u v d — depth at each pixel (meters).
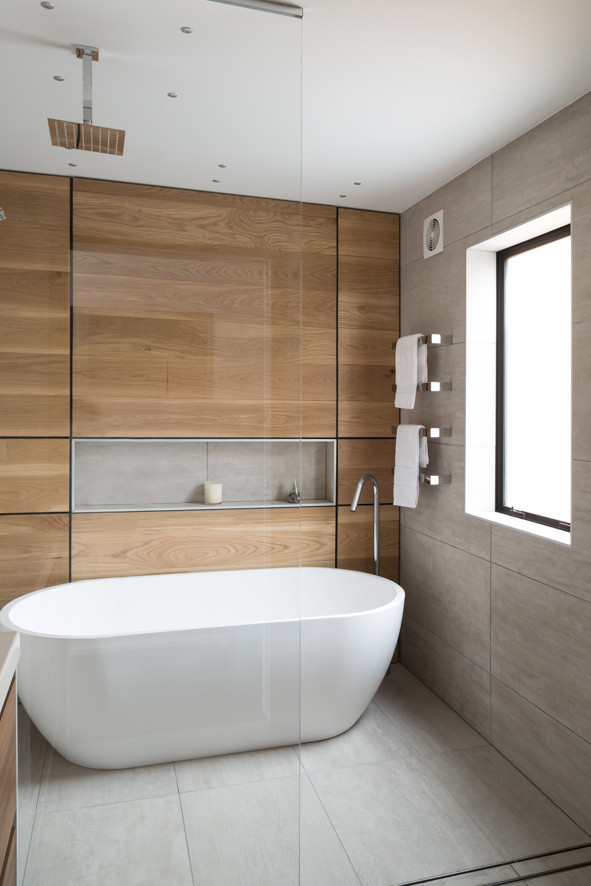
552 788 2.26
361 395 3.36
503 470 2.84
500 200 2.56
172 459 2.13
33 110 1.82
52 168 1.88
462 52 1.88
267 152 2.03
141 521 2.15
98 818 1.89
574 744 2.15
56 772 1.93
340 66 1.96
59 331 1.96
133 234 1.99
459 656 2.89
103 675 2.01
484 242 2.68
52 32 1.77
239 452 2.17
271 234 2.12
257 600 2.21
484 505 2.85
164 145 1.94
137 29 1.77
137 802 1.95
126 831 1.87
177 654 2.10
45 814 1.88
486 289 2.82
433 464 3.12
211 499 2.17
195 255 2.05
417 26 1.75
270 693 2.18
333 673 2.56
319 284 3.27
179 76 1.87
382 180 2.94
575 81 2.04
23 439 1.99
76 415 2.01
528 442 2.72
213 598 2.18
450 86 2.08
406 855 1.99
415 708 2.97
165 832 1.88
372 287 3.38
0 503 2.00
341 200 3.21
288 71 1.93
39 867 1.82
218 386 2.12
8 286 1.91
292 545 2.24
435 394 3.09
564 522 2.44
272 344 2.15
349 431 3.34
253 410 2.16
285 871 1.89
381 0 1.64
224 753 2.13
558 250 2.53
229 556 2.19
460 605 2.88
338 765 2.50
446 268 2.96
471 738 2.70
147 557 2.17
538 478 2.66
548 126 2.28
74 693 1.98
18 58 1.76
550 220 2.36
